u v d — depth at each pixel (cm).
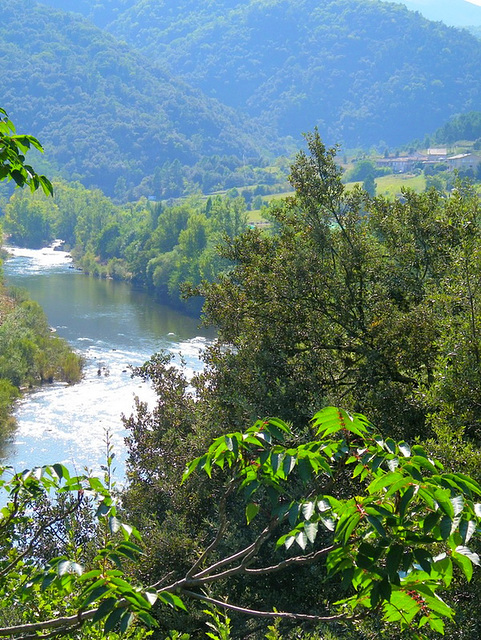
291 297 1633
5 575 508
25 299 6875
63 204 15212
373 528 335
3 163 493
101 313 7338
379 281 1705
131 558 378
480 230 1598
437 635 801
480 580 850
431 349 1452
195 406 1770
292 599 1270
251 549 403
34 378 4812
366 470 363
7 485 486
